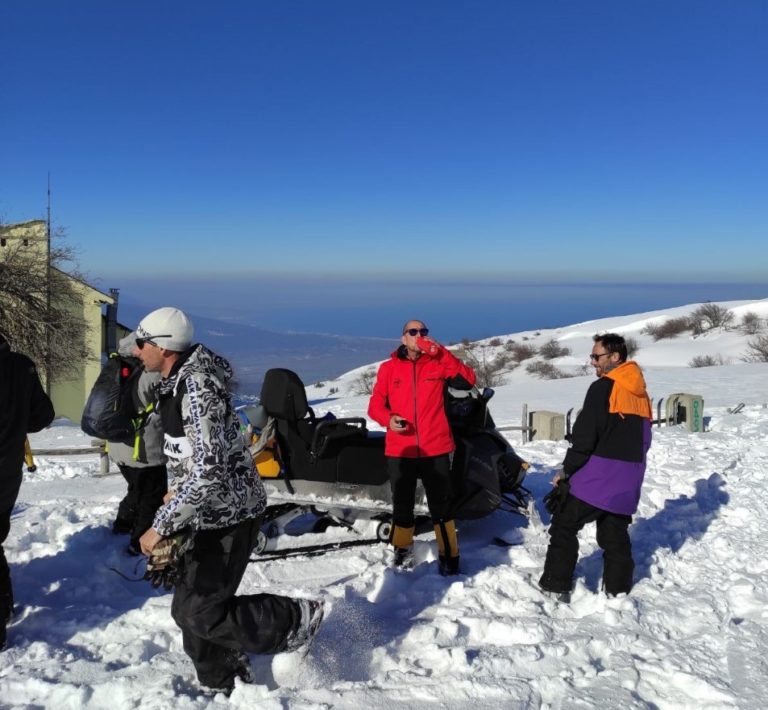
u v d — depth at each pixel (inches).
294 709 112.3
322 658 131.9
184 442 111.6
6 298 952.3
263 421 198.2
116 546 194.2
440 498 184.5
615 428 163.8
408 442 182.9
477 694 120.0
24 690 118.4
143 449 177.8
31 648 132.6
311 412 204.4
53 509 229.0
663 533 220.5
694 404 423.2
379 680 123.5
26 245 981.8
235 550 117.2
